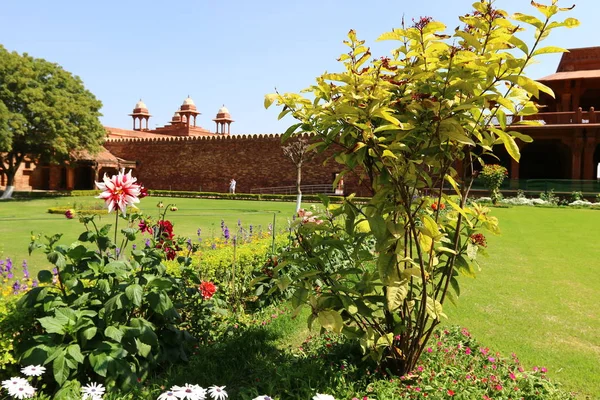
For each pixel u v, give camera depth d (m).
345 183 27.12
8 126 22.39
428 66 2.41
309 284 2.48
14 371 2.62
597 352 3.73
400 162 2.44
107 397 2.40
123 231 3.06
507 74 2.27
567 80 24.34
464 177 2.74
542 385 2.73
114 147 37.03
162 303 2.88
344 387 2.57
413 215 2.48
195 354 3.25
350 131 2.40
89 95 28.06
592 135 21.61
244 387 2.67
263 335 3.69
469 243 2.83
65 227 11.95
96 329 2.60
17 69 23.73
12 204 21.52
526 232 10.99
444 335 3.57
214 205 21.77
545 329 4.28
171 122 55.12
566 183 21.03
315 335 3.71
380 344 2.58
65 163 30.05
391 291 2.38
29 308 2.79
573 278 6.36
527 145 26.44
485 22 2.23
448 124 2.26
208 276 4.54
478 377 2.82
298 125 2.60
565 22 2.06
